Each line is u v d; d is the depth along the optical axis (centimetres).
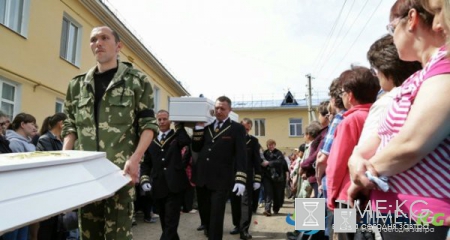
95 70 222
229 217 671
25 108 739
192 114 408
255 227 554
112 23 1117
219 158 371
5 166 95
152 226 543
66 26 919
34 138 430
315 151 345
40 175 107
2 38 666
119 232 193
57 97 870
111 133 203
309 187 410
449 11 93
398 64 150
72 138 222
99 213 208
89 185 127
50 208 97
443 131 93
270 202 670
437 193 99
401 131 103
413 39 114
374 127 141
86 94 214
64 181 115
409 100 111
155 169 378
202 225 525
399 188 108
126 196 193
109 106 206
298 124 2755
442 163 98
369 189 121
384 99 146
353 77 200
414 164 102
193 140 403
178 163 378
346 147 170
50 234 316
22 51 724
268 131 2772
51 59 829
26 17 741
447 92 91
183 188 375
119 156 202
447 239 97
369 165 116
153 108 225
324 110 380
